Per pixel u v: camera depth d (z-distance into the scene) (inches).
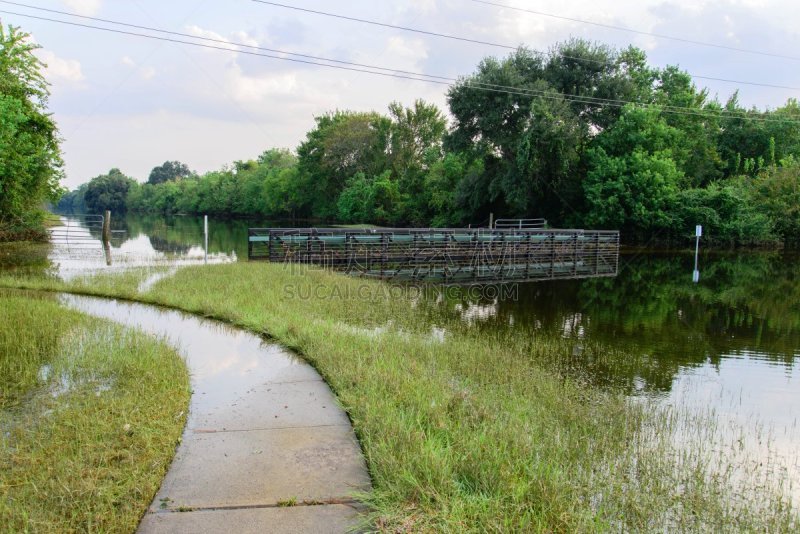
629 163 1476.4
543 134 1357.0
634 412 274.2
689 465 213.2
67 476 150.7
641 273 1031.6
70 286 522.3
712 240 1552.7
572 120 1407.5
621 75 1545.3
